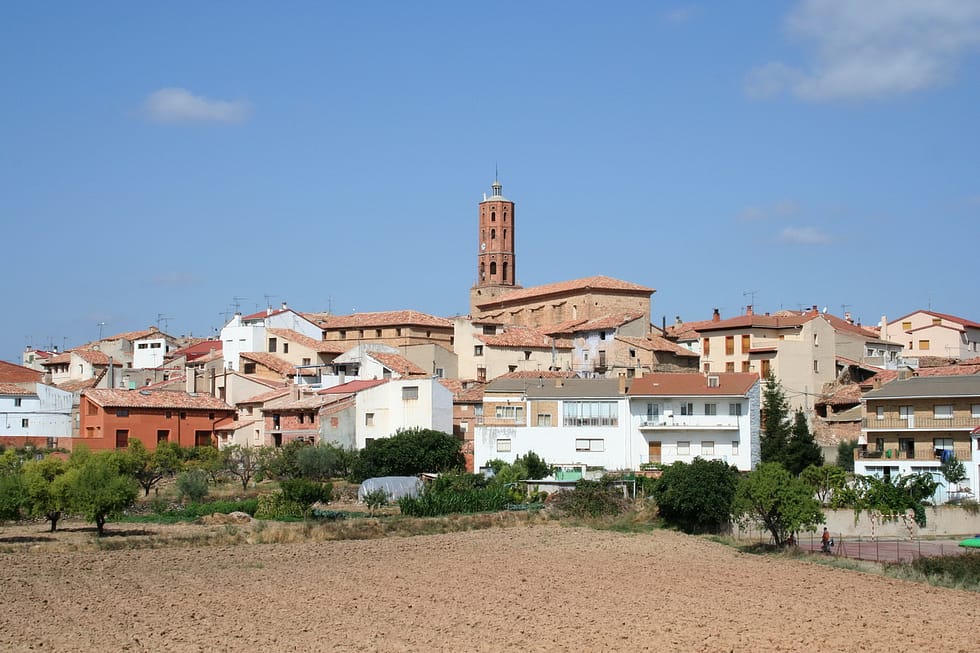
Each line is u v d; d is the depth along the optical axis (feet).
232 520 309.22
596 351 499.51
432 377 447.42
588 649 166.20
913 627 184.03
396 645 166.61
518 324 595.47
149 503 335.26
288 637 171.22
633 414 384.06
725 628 180.96
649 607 196.85
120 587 211.20
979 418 336.70
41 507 280.92
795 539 284.20
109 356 630.33
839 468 331.98
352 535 288.92
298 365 536.01
